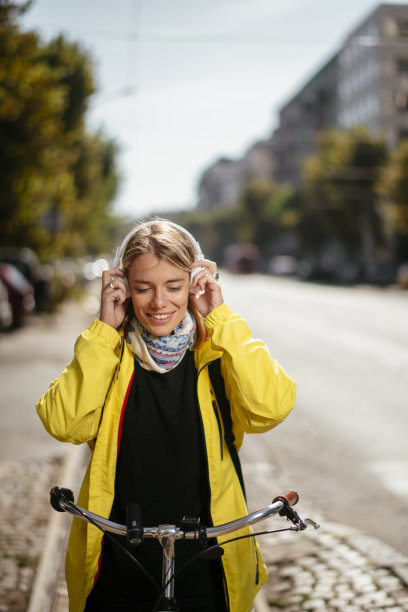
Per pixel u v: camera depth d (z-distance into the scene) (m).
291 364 11.80
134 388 2.12
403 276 39.03
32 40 14.95
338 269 52.25
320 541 4.50
